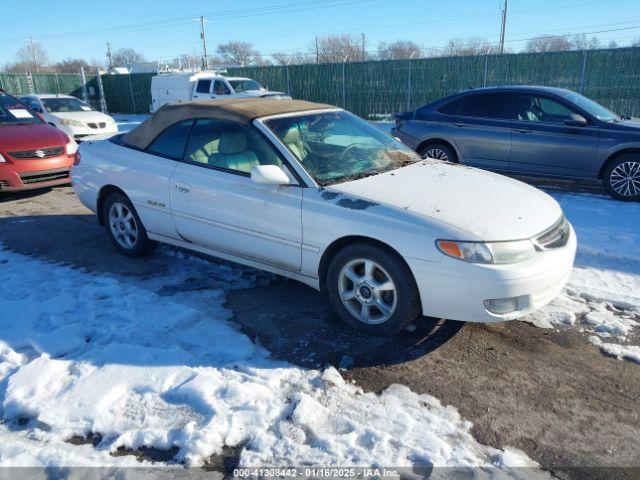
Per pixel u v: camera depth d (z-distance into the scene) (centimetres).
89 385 300
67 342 346
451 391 297
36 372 312
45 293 431
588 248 513
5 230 617
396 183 375
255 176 359
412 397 291
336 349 341
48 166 762
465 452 250
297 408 277
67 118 1361
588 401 288
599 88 1697
